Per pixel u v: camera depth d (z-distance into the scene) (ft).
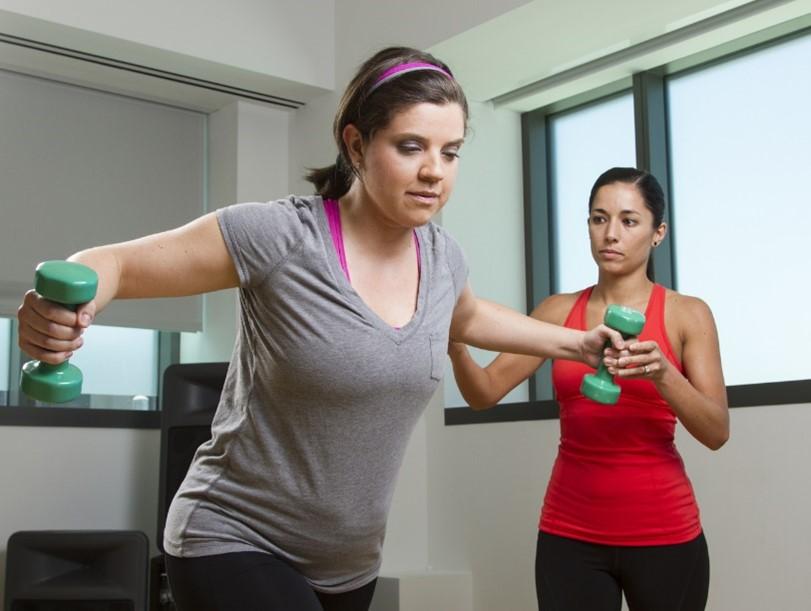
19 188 13.50
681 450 10.76
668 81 12.93
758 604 9.93
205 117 15.31
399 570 13.29
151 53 13.14
